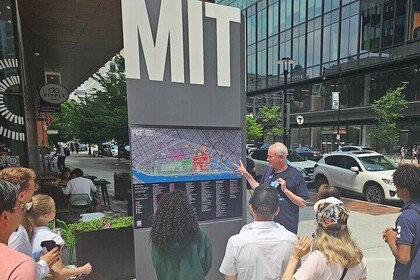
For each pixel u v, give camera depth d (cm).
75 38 867
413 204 214
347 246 175
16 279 121
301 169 1162
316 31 3238
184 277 194
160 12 285
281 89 3709
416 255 204
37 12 659
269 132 3744
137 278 278
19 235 208
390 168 955
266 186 215
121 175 886
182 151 296
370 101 2931
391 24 2672
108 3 609
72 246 384
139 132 278
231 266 196
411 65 2584
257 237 193
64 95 1150
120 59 1617
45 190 642
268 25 3772
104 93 1698
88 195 607
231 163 322
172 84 292
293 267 182
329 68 3142
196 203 302
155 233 197
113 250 379
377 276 417
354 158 1006
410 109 2652
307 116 3525
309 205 867
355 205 854
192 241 199
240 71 333
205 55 309
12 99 494
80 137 1883
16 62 500
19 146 497
